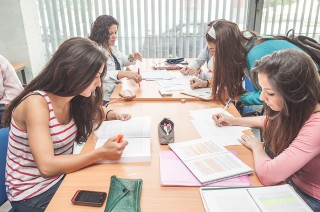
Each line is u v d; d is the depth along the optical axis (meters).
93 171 1.03
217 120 1.42
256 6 3.37
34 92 1.08
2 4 3.19
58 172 1.00
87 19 3.46
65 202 0.87
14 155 1.14
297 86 0.93
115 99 1.86
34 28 3.44
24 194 1.14
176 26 3.49
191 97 1.84
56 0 3.39
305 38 1.56
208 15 3.43
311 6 3.32
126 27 3.50
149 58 3.38
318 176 1.06
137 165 1.07
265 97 1.03
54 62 1.05
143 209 0.84
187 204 0.86
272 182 0.94
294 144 0.96
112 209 0.82
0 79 2.26
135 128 1.35
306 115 0.97
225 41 1.63
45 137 1.02
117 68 2.65
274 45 1.54
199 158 1.08
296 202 0.84
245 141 1.22
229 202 0.84
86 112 1.29
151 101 1.83
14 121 1.10
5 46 3.35
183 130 1.37
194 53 3.59
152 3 3.40
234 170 1.00
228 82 1.71
